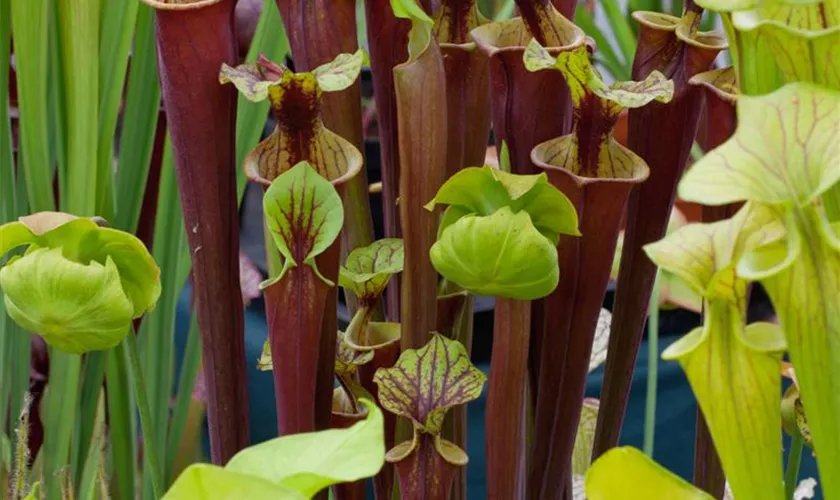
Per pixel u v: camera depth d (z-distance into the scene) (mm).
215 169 797
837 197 677
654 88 765
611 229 782
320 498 817
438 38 840
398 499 852
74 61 922
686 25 821
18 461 836
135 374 830
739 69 689
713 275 658
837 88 660
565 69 763
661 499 656
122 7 949
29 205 1030
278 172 784
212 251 809
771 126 629
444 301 835
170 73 782
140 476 1114
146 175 1001
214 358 821
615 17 1387
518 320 765
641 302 858
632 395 1590
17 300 753
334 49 809
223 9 777
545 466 829
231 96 792
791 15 676
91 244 761
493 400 781
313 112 771
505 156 823
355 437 629
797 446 831
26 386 1063
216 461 836
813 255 633
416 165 775
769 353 659
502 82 808
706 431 842
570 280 792
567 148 792
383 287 836
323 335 798
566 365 811
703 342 665
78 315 751
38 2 928
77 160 940
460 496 854
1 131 1009
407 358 778
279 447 633
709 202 616
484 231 723
